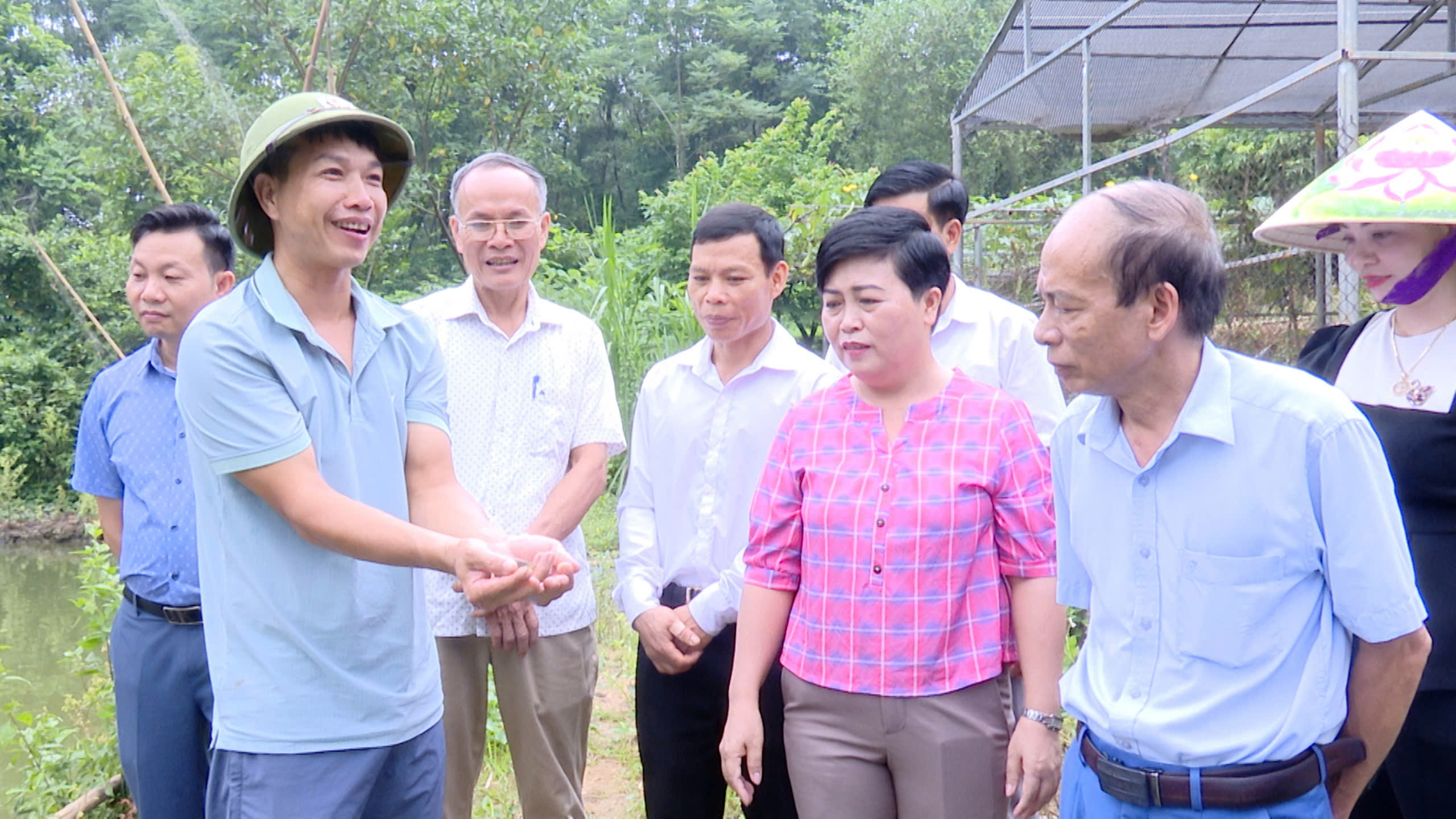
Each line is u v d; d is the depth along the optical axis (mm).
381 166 2160
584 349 3164
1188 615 1730
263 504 2039
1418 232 2238
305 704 2018
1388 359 2383
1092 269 1661
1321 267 6332
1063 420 1966
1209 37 7164
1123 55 7445
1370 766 1803
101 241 13531
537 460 3053
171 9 12531
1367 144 2289
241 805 2010
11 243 13203
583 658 3102
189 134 11016
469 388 3045
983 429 2291
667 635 2799
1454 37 6453
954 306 3010
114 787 4004
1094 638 1901
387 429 2199
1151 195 1691
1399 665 1711
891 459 2305
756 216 2840
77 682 6520
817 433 2420
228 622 2039
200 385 1959
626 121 27203
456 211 3062
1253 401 1713
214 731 2080
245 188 2078
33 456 14406
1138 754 1778
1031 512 2250
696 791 2891
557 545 2008
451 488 2312
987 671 2234
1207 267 1675
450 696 2930
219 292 3086
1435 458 2189
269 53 12312
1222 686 1716
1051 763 2186
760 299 2809
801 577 2412
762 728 2438
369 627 2080
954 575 2240
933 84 22172
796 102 17281
